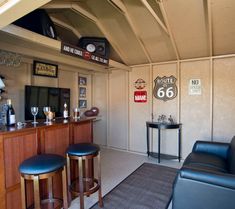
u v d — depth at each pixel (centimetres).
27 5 127
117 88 498
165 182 293
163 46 379
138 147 465
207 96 379
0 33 207
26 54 291
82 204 205
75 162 250
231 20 287
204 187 158
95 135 535
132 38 376
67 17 353
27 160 170
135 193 259
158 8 293
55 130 217
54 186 219
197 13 287
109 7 312
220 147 282
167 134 423
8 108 203
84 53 306
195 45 355
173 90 414
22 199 166
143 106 455
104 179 304
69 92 424
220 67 366
